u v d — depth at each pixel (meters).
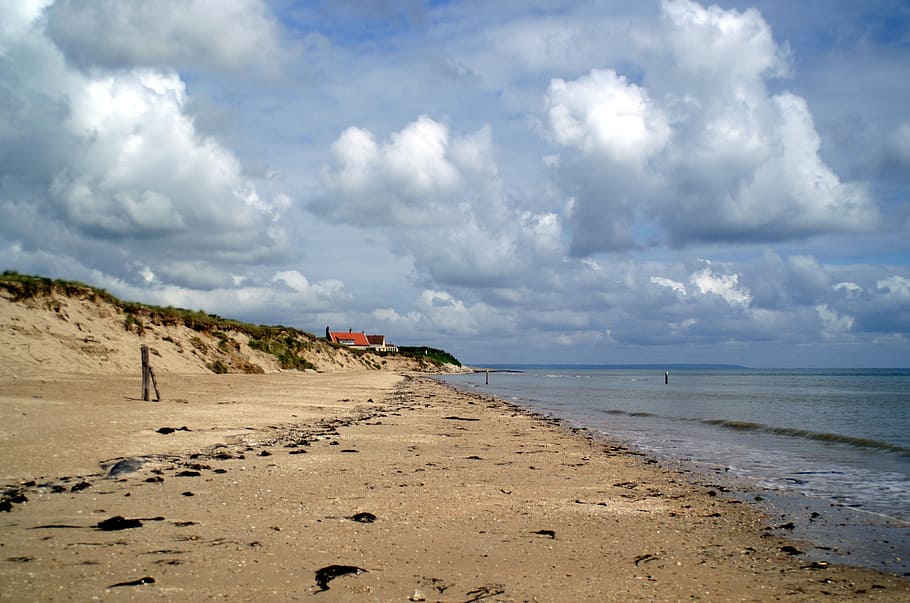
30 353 34.50
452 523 9.60
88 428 16.98
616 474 15.24
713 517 11.01
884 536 9.98
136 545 7.62
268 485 11.66
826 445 22.16
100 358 39.38
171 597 6.01
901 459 18.81
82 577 6.44
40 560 6.91
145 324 52.84
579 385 93.44
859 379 148.88
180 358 51.41
